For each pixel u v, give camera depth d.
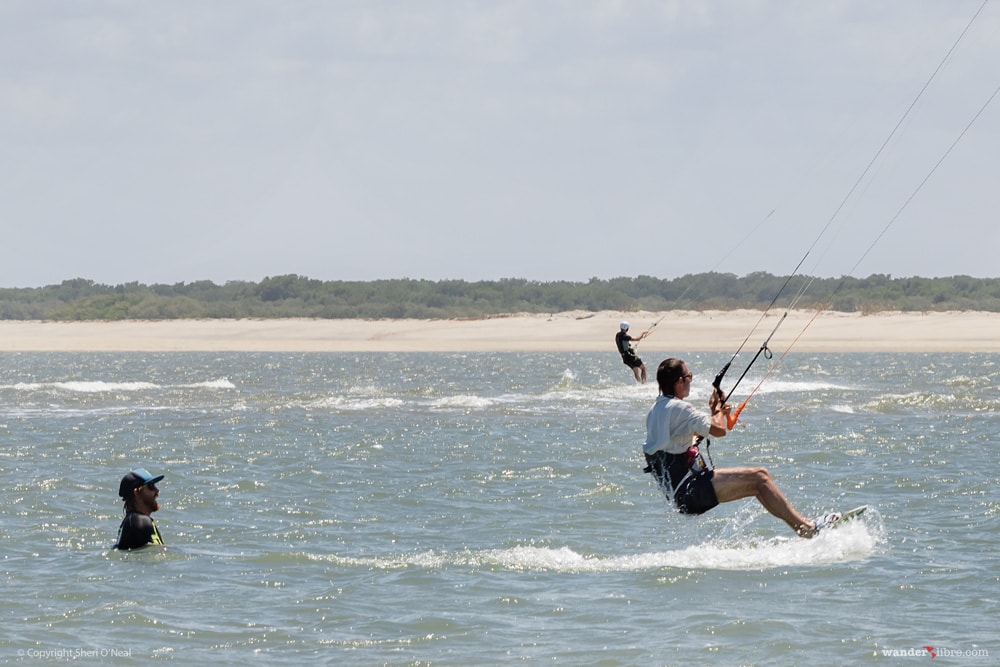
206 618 37.16
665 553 46.00
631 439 86.94
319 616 37.31
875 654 32.97
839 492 61.16
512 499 60.06
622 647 33.75
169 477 67.62
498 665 32.31
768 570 42.59
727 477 41.38
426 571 43.34
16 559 45.66
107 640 34.75
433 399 125.25
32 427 96.31
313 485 65.06
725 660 32.56
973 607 37.56
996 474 66.94
